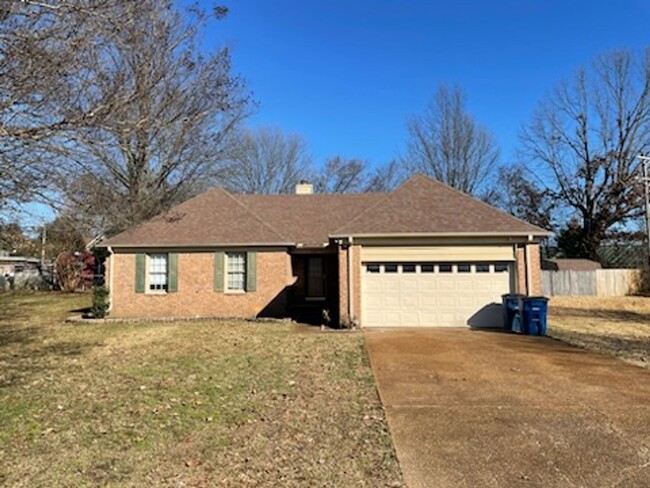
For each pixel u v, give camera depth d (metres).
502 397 7.12
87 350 11.34
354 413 6.34
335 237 15.20
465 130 38.75
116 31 6.85
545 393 7.32
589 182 36.50
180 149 20.12
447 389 7.58
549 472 4.50
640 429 5.66
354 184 43.50
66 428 5.73
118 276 18.81
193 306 18.56
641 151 34.50
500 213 15.75
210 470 4.55
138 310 18.66
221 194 21.12
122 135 7.69
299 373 8.66
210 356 10.38
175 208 20.44
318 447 5.14
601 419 6.04
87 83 6.96
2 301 24.42
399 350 11.02
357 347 11.41
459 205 16.14
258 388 7.59
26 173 7.26
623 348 11.39
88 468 4.60
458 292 15.24
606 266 36.47
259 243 18.47
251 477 4.40
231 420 6.02
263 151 40.53
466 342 12.20
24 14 6.04
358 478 4.38
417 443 5.27
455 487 4.20
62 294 28.42
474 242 15.15
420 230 15.03
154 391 7.43
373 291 15.37
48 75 6.47
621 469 4.54
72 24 6.43
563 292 29.06
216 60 13.32
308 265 20.84
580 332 14.29
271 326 15.70
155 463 4.72
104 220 10.37
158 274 18.98
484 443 5.26
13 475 4.44
